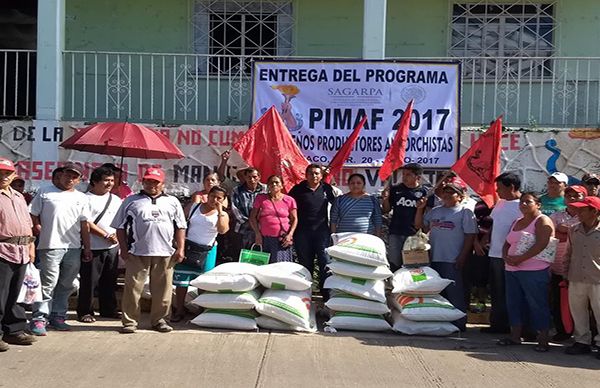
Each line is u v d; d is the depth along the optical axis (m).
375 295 7.55
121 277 9.30
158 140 8.14
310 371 6.09
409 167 8.34
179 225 7.57
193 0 11.54
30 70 12.16
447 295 7.90
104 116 11.44
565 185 8.11
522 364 6.51
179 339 7.11
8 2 12.10
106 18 11.52
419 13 11.56
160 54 10.23
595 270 6.74
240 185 8.77
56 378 5.73
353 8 11.54
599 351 6.77
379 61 9.52
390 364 6.38
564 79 10.70
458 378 6.00
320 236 8.33
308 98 9.56
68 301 8.42
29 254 6.73
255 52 11.60
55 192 7.46
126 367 6.08
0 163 6.53
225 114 11.38
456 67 9.50
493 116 11.13
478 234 8.21
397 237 8.34
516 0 11.49
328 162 9.56
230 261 8.87
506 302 7.42
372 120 9.53
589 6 11.41
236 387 5.61
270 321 7.54
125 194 8.66
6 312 6.68
